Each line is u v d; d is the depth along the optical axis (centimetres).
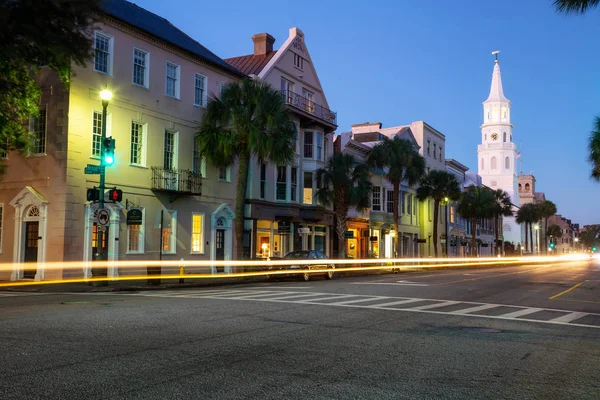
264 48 3831
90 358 718
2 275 2400
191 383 609
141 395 559
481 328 1098
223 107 2789
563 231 19125
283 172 3672
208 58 3047
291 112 3609
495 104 12300
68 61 1841
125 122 2548
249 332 956
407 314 1278
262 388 598
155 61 2734
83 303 1386
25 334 888
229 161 2906
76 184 2306
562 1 1414
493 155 12181
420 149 6159
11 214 2400
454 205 7475
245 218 3322
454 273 3709
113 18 2461
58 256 2252
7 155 2427
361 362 746
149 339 859
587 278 3184
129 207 2534
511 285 2441
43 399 536
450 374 693
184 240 2858
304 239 3934
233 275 2556
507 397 596
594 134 3191
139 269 2558
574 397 606
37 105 2309
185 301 1459
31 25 1584
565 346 921
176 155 2844
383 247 5212
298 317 1165
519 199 13525
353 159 3888
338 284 2314
